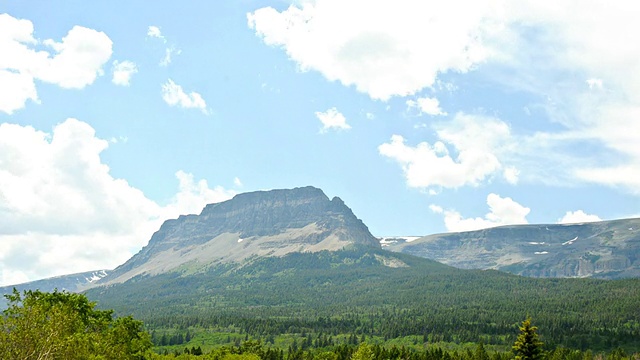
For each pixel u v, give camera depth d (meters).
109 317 104.12
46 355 61.16
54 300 93.69
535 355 131.50
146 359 117.31
